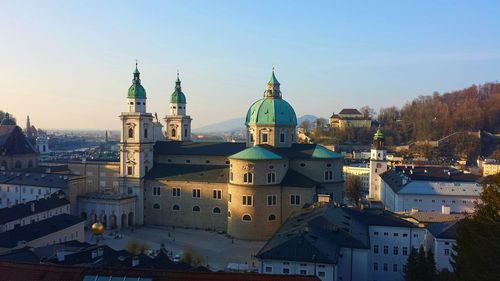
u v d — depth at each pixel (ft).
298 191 528.63
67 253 313.73
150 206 602.03
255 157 523.29
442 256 387.55
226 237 538.06
